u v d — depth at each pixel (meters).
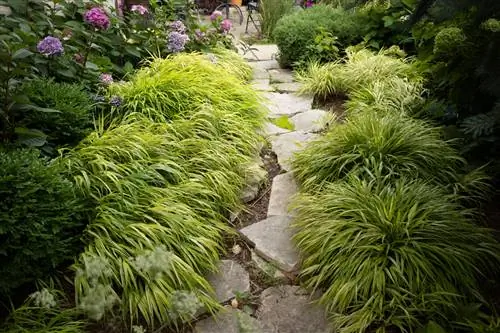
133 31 3.75
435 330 1.52
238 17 7.88
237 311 1.80
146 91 2.90
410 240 1.84
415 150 2.46
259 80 4.34
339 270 1.82
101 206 1.97
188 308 1.53
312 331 1.71
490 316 1.63
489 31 2.25
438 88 3.12
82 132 2.34
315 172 2.57
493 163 2.46
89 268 1.55
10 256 1.61
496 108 2.10
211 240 2.03
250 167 2.70
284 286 1.94
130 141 2.37
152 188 2.14
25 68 2.25
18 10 2.95
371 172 2.34
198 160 2.47
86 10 3.38
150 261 1.56
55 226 1.67
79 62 2.88
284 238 2.19
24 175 1.65
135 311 1.69
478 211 2.23
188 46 4.14
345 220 2.01
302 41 4.56
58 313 1.65
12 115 2.15
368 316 1.64
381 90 3.48
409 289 1.69
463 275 1.75
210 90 3.14
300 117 3.54
